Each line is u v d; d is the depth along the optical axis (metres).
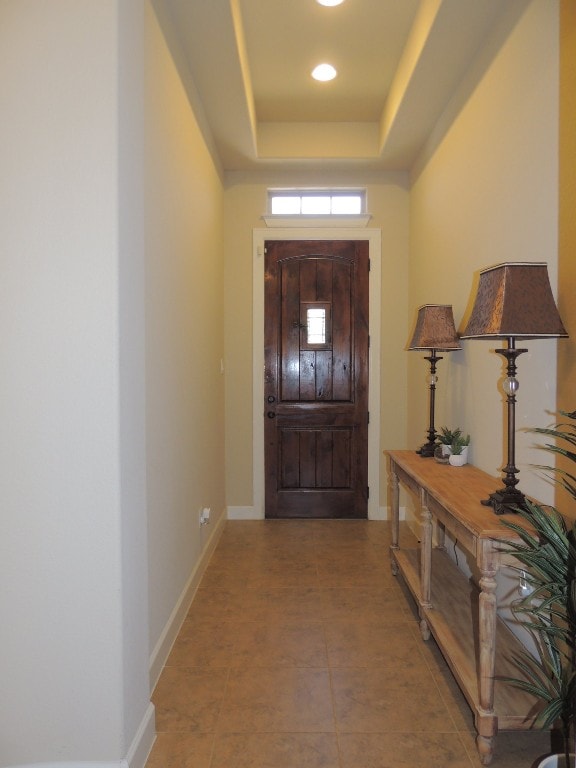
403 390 4.41
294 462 4.44
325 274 4.38
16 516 1.50
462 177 2.93
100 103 1.47
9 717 1.52
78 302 1.48
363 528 4.20
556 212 1.88
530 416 2.06
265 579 3.20
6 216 1.48
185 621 2.67
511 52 2.26
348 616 2.72
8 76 1.47
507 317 1.72
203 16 2.45
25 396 1.49
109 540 1.50
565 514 1.77
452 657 1.94
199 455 3.18
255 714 1.95
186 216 2.78
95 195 1.47
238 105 3.27
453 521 1.94
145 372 1.93
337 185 4.36
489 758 1.68
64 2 1.47
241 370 4.41
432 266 3.60
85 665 1.51
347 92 3.66
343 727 1.88
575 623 1.36
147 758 1.72
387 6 2.78
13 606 1.50
